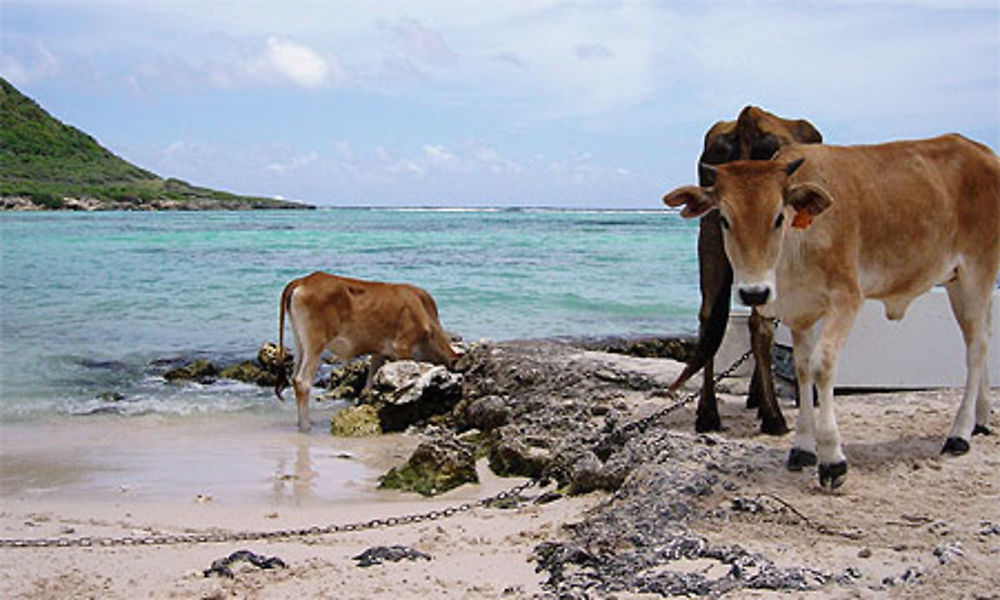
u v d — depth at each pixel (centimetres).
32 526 388
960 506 326
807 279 343
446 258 1930
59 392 709
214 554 341
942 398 487
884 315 511
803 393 363
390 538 359
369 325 642
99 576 315
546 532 345
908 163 369
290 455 530
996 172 389
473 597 280
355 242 2577
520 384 591
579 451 445
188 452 534
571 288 1373
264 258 1897
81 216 5419
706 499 339
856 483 353
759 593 262
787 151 354
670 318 1089
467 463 464
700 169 446
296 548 347
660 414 450
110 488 456
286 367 769
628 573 284
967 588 258
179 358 844
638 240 2752
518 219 5822
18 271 1567
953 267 384
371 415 598
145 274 1523
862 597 257
